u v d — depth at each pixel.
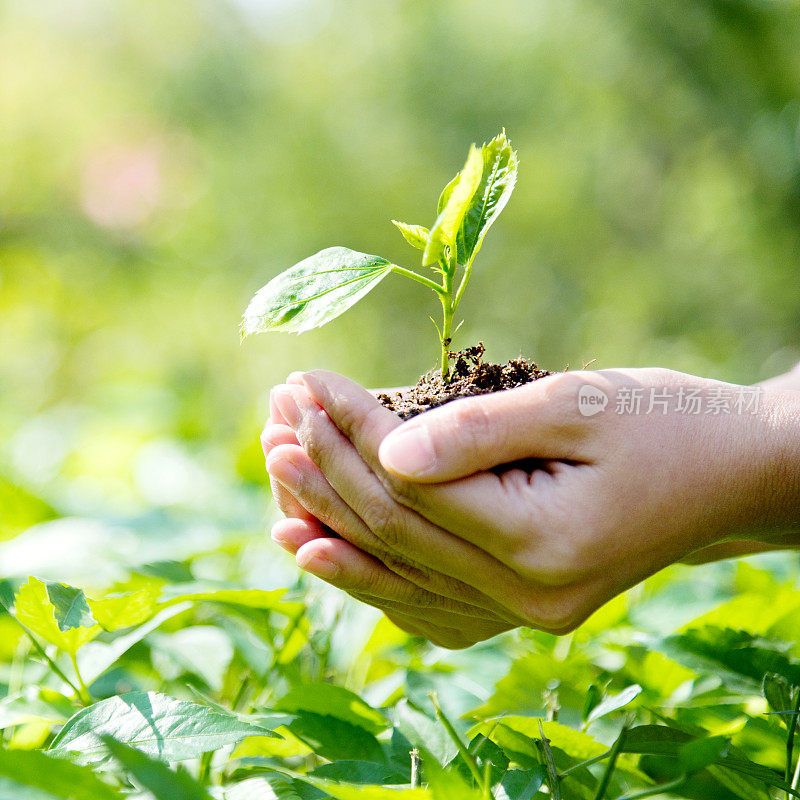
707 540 0.74
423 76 4.60
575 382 0.72
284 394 0.74
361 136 4.72
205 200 4.58
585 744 0.74
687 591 0.90
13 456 1.60
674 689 0.81
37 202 3.99
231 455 1.38
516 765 0.75
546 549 0.72
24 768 0.66
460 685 0.82
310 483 0.74
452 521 0.72
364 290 0.74
